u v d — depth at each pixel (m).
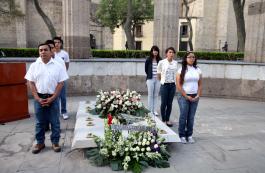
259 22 9.83
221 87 9.97
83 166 4.06
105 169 3.97
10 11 17.28
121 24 32.34
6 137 5.25
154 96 7.05
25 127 5.90
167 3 10.16
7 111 6.24
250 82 9.62
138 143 4.18
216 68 9.93
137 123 5.00
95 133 4.63
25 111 6.61
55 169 3.95
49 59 4.39
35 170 3.91
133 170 3.89
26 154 4.46
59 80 4.47
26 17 29.25
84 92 9.67
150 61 6.87
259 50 9.93
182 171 3.97
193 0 38.28
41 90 4.39
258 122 6.77
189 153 4.66
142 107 6.02
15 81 6.30
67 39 9.93
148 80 6.92
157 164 4.09
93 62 9.61
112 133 4.32
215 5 36.94
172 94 6.30
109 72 9.81
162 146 4.41
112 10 31.11
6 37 28.31
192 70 5.04
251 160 4.42
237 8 14.30
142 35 43.03
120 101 5.65
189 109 5.11
